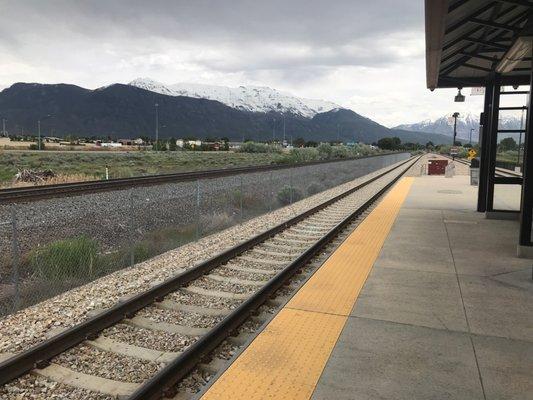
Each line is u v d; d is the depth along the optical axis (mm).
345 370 4090
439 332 4918
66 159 43688
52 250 8914
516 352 4438
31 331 5762
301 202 19359
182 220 13883
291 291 6914
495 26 8844
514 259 8070
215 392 3729
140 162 44688
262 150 79062
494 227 11297
